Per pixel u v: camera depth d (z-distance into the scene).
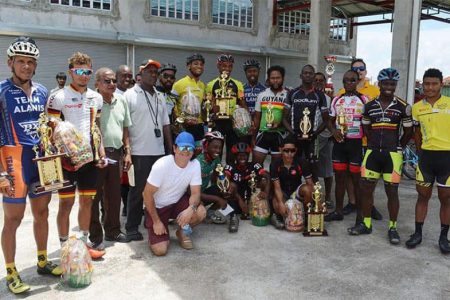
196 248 4.20
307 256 4.03
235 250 4.16
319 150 5.72
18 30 9.52
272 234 4.65
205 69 12.75
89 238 4.11
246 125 5.35
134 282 3.45
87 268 3.36
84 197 3.73
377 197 6.36
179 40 11.98
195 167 4.13
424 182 4.22
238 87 5.57
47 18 10.05
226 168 5.09
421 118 4.23
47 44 10.13
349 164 5.01
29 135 3.17
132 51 11.37
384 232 4.77
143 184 4.35
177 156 3.92
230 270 3.69
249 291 3.32
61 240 3.68
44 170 3.15
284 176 4.95
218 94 5.40
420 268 3.79
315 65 10.46
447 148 4.07
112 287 3.36
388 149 4.43
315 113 5.10
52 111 3.48
